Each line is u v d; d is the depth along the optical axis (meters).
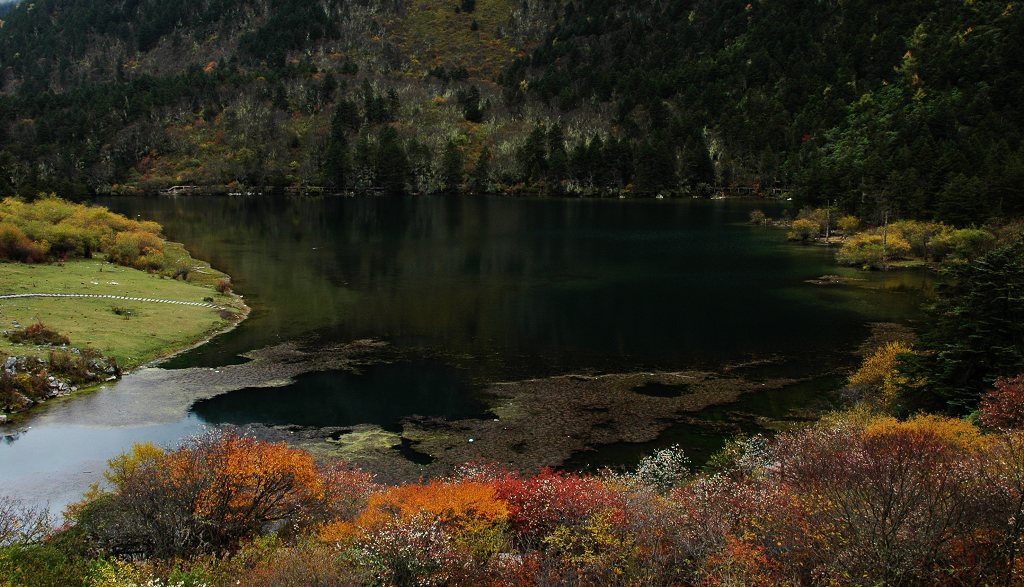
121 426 38.03
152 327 57.62
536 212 176.25
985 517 15.59
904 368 37.44
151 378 46.78
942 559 14.95
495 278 87.25
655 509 20.55
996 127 152.88
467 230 139.00
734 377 48.09
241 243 117.81
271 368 49.41
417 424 38.97
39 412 39.94
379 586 17.81
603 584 16.92
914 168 126.94
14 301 59.50
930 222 106.19
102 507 22.23
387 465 33.41
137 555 20.00
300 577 16.86
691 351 54.69
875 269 94.06
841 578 14.77
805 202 150.88
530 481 25.56
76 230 83.44
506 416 40.28
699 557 17.02
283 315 66.56
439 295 76.56
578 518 21.42
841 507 17.22
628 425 39.03
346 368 49.62
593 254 107.69
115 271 77.56
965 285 35.75
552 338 58.50
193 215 163.88
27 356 44.03
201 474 22.14
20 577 17.12
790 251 111.94
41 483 30.61
